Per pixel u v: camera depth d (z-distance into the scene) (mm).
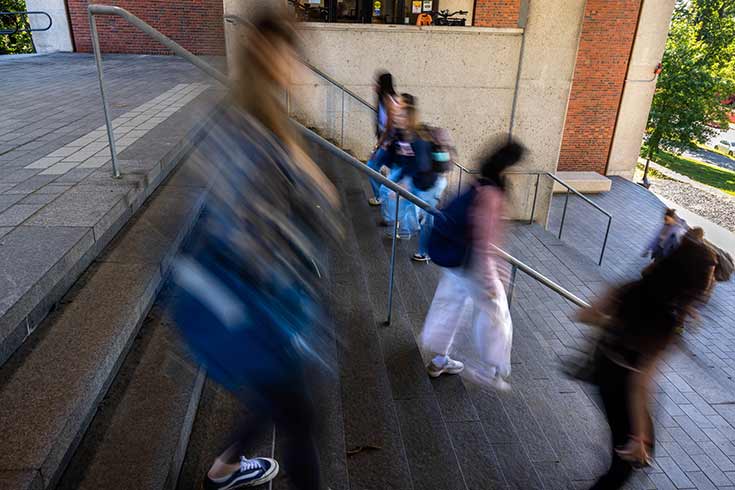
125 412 1860
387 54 6645
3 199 2861
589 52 14430
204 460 1886
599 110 15109
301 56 1530
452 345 3732
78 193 2959
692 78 18031
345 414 2734
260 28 1424
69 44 12008
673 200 17469
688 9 25062
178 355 2152
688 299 2477
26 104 5668
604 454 3303
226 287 1405
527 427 3406
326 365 1605
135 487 1564
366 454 2498
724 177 22625
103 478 1593
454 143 7172
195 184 3576
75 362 1804
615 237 11812
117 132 4375
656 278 2502
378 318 3859
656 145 19141
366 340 3406
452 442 2939
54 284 2148
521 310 5496
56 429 1510
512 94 7027
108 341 1933
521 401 3639
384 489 2324
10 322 1821
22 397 1628
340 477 2191
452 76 6840
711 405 4879
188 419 1926
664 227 7531
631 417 2613
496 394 3389
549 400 3820
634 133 15445
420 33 6594
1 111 5270
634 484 3662
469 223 3033
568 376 2816
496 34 6691
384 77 5012
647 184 16562
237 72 1448
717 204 17156
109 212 2727
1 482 1323
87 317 2080
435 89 6879
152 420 1836
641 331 2543
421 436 2799
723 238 13117
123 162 3529
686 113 18312
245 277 1403
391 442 2578
